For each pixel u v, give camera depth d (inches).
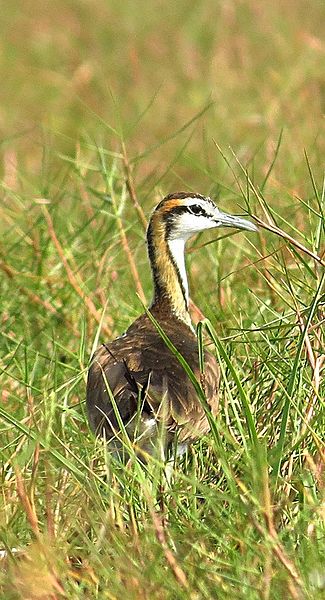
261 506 435.2
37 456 475.2
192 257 721.0
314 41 1123.3
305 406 516.1
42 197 755.4
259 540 442.0
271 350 547.5
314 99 1003.3
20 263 717.9
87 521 464.4
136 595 411.2
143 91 1186.6
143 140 1070.4
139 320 580.4
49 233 700.7
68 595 422.9
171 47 1283.2
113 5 1403.8
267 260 632.4
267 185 772.0
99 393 525.7
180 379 522.0
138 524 460.1
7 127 1139.3
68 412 529.0
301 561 426.6
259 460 436.1
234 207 739.4
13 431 551.8
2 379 602.2
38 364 606.2
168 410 506.6
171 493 460.8
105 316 648.4
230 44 1245.1
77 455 506.0
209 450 509.7
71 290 677.9
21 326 665.0
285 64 1146.0
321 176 790.5
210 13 1352.1
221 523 446.9
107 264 695.1
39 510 478.0
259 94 1092.5
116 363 534.6
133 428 502.6
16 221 762.8
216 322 606.2
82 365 564.1
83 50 1314.0
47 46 1326.3
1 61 1290.6
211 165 975.0
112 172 704.4
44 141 871.1
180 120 1100.5
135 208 680.4
